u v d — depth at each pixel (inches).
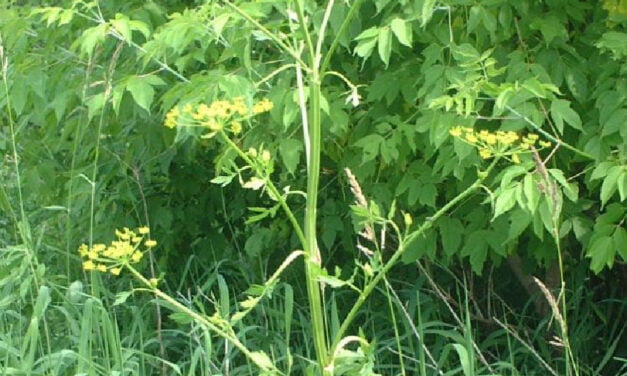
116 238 204.2
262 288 109.0
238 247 208.1
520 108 144.5
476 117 142.9
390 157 154.6
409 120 159.3
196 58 151.3
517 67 149.8
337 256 211.5
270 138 165.6
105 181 200.1
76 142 179.3
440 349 183.2
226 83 138.8
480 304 209.8
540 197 138.5
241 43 149.4
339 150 176.7
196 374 181.6
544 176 122.3
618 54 142.1
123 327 193.9
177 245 215.5
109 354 171.0
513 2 154.3
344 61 171.5
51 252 215.0
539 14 158.7
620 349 196.1
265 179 108.8
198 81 141.5
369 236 114.4
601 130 148.9
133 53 176.2
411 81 159.8
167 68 152.0
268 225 210.8
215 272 182.9
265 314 184.9
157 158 195.8
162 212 204.2
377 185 170.6
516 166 127.3
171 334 190.4
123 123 193.0
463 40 157.2
